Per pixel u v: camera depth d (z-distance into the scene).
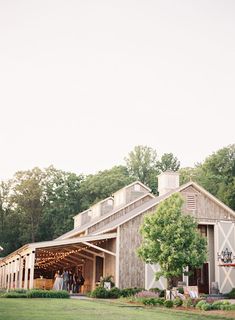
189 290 18.80
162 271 22.36
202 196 30.00
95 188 61.88
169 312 14.55
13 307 13.91
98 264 30.73
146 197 37.25
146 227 23.00
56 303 16.81
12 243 67.88
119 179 62.25
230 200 45.72
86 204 62.00
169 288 22.27
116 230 27.92
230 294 26.67
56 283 27.28
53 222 64.94
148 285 26.80
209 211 29.81
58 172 70.25
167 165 71.56
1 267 43.91
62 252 32.78
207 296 26.42
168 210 22.73
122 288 26.27
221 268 28.56
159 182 34.28
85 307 15.18
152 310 15.30
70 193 65.38
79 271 35.97
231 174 51.50
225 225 29.78
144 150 71.56
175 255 21.70
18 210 68.69
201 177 55.19
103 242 29.81
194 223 23.12
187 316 13.05
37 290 22.08
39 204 67.62
